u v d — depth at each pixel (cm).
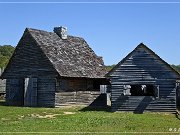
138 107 3644
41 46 4366
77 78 4434
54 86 4216
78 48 4916
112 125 2517
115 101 3675
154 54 3659
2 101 5084
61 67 4288
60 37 4838
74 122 2644
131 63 3688
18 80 4503
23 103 4444
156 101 3631
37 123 2577
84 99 4522
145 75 3659
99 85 4794
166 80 3634
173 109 3606
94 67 4769
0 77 4625
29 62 4428
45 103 4262
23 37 4478
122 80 3684
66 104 4300
